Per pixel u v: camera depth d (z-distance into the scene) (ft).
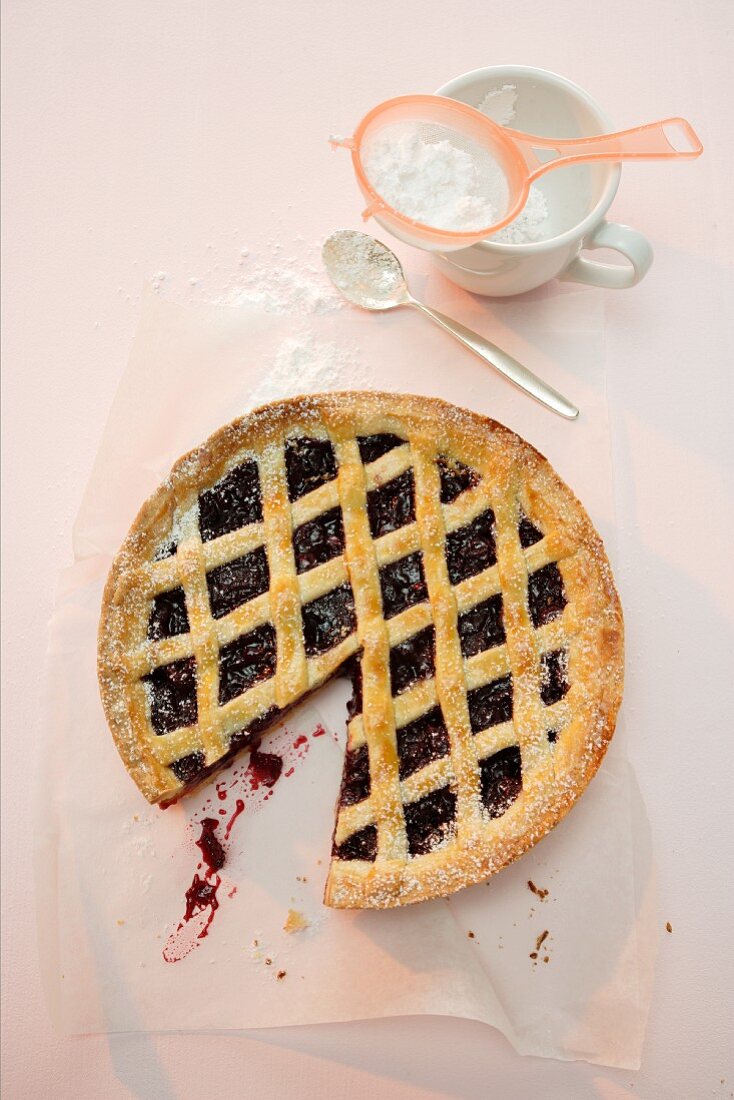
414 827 1.89
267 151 2.15
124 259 2.14
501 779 1.89
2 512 2.10
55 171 2.16
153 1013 1.95
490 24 2.16
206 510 1.98
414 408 1.96
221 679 1.94
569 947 1.93
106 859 1.99
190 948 1.96
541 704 1.90
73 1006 1.95
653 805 1.97
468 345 2.04
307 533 1.97
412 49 2.16
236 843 1.99
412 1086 1.94
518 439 1.94
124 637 1.94
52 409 2.12
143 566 1.95
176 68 2.17
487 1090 1.93
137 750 1.92
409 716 1.91
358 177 1.85
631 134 1.84
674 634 2.01
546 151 2.00
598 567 1.91
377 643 1.91
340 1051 1.95
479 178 1.89
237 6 2.18
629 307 2.09
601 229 1.91
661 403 2.06
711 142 2.12
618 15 2.15
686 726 1.99
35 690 2.06
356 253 2.07
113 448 2.06
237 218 2.13
